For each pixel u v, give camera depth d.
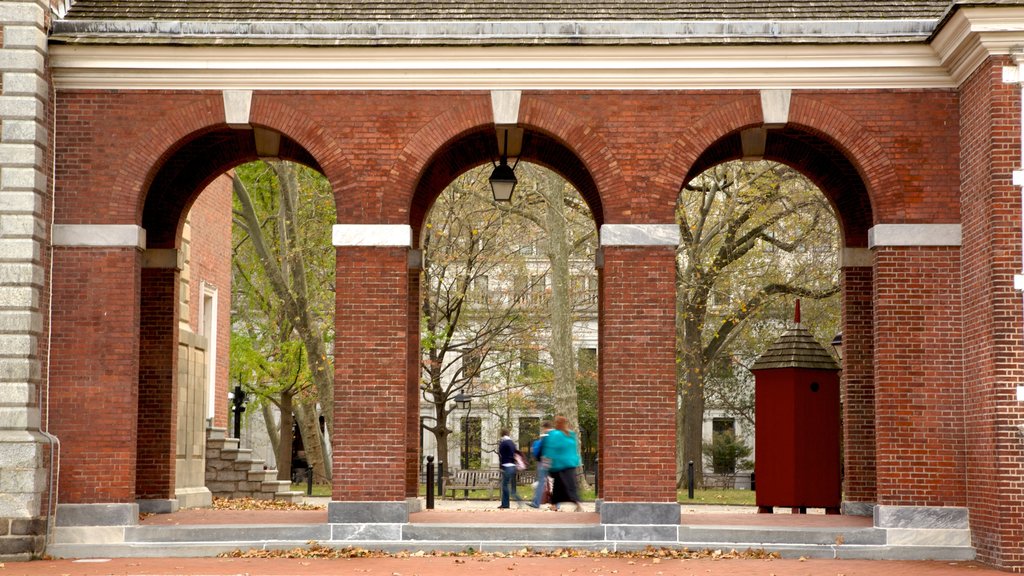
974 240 17.69
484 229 37.81
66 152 18.55
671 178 18.55
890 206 18.36
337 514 18.11
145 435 21.19
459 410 65.19
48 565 16.55
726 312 42.12
